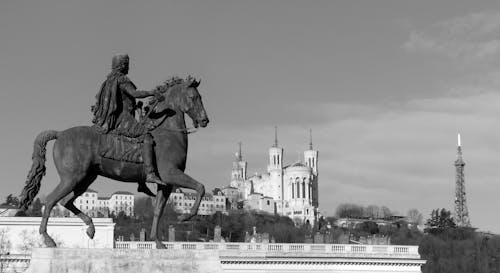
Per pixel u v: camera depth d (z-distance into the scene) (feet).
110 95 82.28
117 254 77.56
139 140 81.76
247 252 256.11
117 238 318.86
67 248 77.15
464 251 567.59
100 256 77.25
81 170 81.00
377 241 346.33
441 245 577.02
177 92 83.61
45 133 83.25
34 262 76.64
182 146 82.79
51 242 80.07
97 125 82.12
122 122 82.89
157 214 82.79
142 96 83.56
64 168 81.00
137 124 82.84
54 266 76.48
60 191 80.64
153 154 81.51
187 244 247.29
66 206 83.76
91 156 81.20
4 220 234.79
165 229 372.38
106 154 81.30
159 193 83.35
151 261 78.02
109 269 77.15
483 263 541.34
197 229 598.75
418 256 273.95
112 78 83.05
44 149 83.15
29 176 82.48
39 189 83.25
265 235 345.31
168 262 78.28
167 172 81.15
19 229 235.40
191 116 83.20
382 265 270.46
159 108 83.76
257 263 256.93
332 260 264.72
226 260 253.85
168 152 81.66
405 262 271.90
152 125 82.64
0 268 206.80
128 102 83.82
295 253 261.03
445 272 545.03
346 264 267.18
